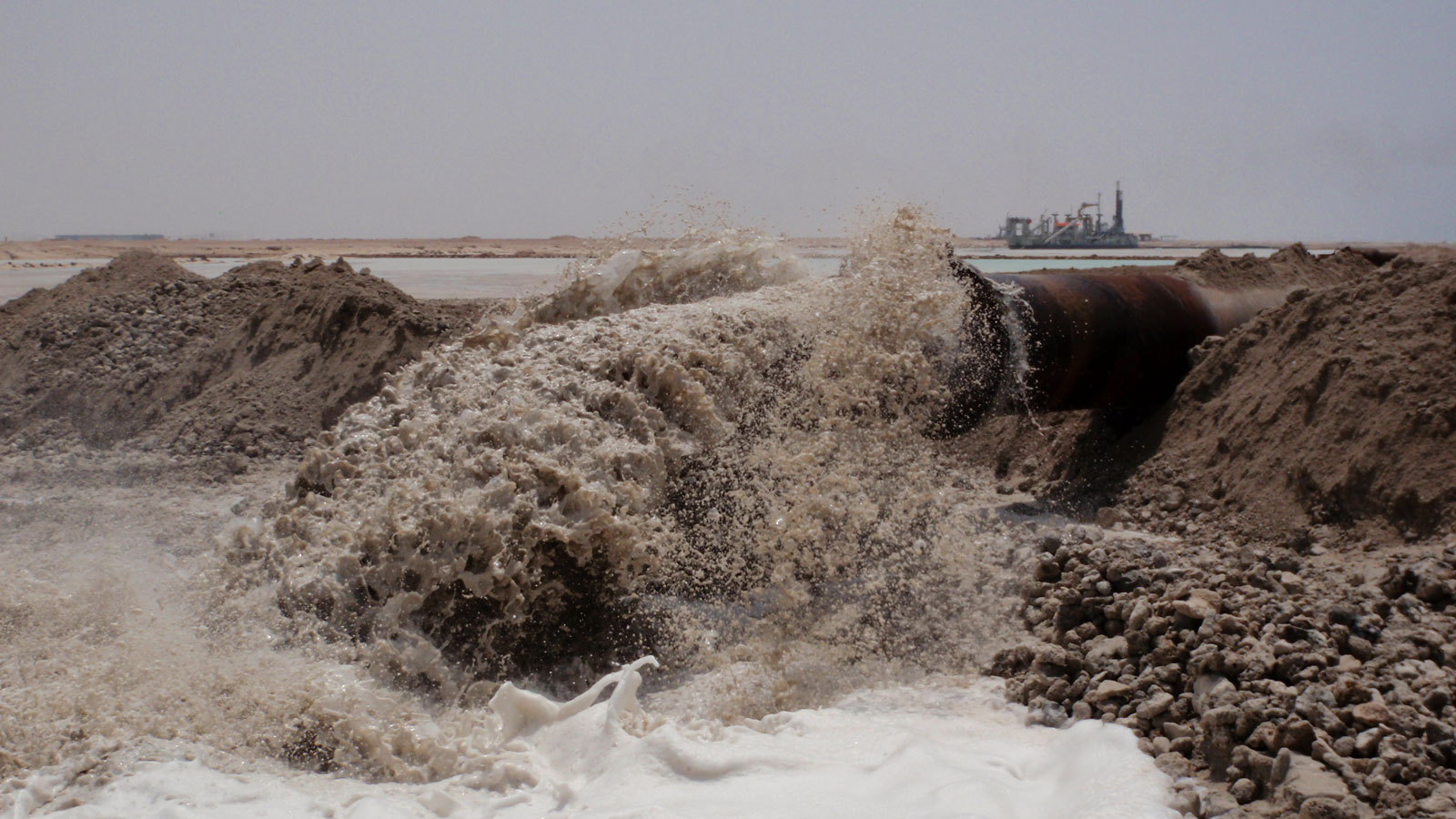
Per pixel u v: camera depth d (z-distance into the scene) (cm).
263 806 365
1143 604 469
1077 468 797
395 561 518
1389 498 577
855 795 353
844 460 609
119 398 1134
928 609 537
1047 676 458
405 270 4212
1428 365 617
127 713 434
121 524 766
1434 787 328
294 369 1115
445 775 405
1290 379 692
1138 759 373
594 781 381
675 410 620
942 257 728
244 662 481
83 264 5678
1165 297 821
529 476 545
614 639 530
